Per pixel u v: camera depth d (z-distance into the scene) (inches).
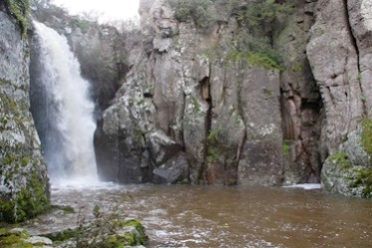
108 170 929.5
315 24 764.6
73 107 992.2
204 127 852.6
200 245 377.4
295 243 379.6
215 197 657.0
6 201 408.2
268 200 614.2
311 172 816.9
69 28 1047.0
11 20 478.6
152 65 964.0
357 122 660.1
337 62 711.1
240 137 823.7
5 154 414.3
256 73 842.8
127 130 915.4
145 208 566.3
